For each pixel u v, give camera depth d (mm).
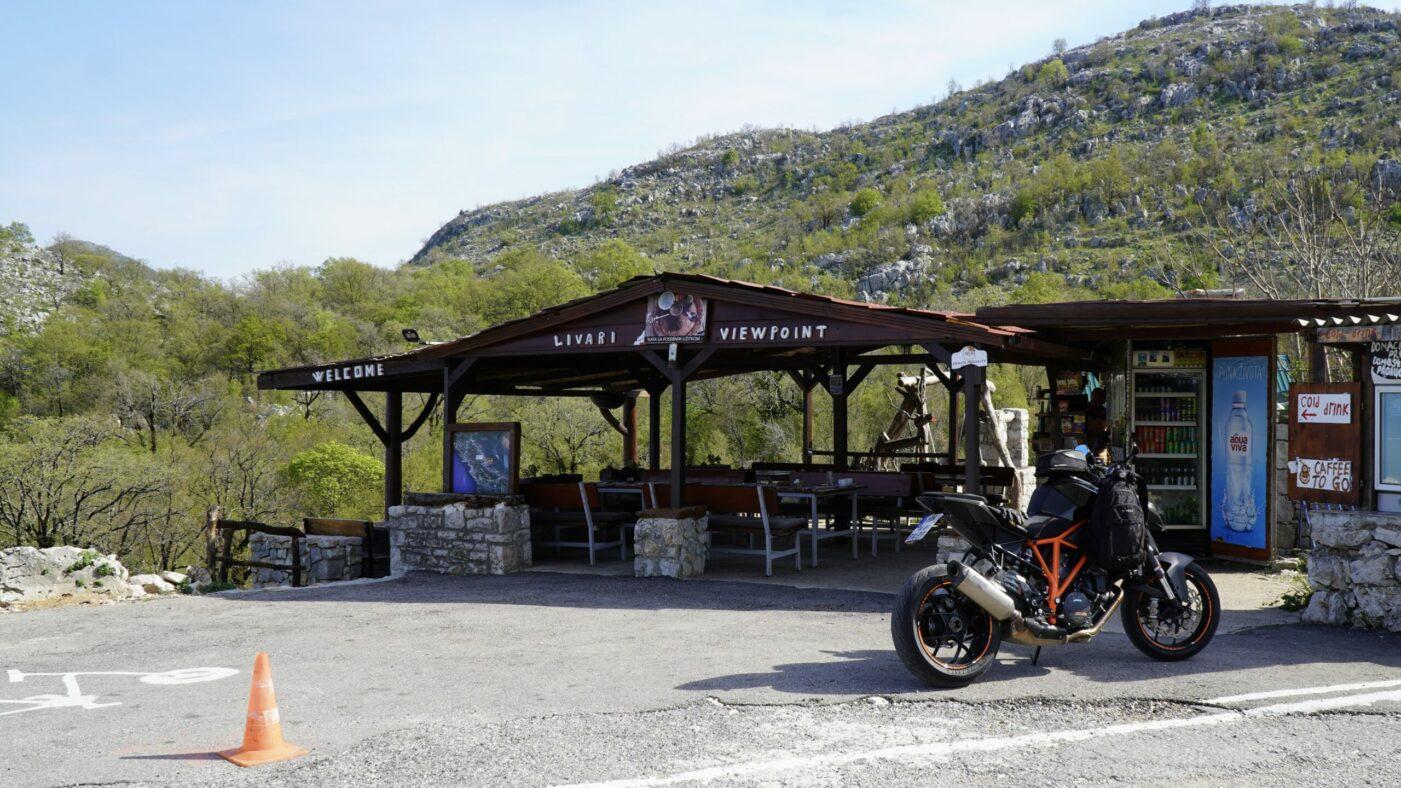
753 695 5566
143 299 81562
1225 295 13547
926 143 159750
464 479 12289
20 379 58875
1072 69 158375
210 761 4629
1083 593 5977
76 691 6281
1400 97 96500
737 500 11156
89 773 4496
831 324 10156
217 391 52688
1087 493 6020
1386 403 7246
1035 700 5348
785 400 31938
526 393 15930
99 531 28312
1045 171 114000
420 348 12641
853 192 151875
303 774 4398
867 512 12867
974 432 9391
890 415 28875
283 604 9680
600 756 4547
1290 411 7852
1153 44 154875
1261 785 4105
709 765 4395
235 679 6508
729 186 177250
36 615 9422
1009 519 5887
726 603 9102
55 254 107562
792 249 123625
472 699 5699
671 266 133625
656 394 16656
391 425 14742
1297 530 11406
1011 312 10109
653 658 6723
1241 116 114938
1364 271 17656
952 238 107250
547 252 161000
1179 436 11523
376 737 4934
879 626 7820
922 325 9594
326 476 32969
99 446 30875
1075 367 12281
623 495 13164
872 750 4578
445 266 103625
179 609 9578
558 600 9469
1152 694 5414
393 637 7859
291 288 81000
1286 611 8078
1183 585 6199
